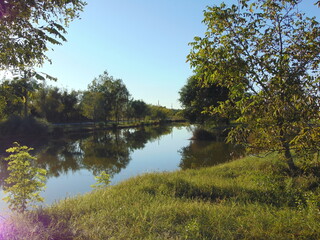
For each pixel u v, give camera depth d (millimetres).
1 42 3918
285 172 8562
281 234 4105
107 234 4199
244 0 5027
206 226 4500
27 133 37531
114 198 6797
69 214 5305
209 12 5195
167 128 62250
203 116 30828
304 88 3826
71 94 64500
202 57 4926
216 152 21516
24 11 3809
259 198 7051
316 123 3627
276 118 3994
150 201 6535
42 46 4219
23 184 6336
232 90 4992
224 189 7977
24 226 4426
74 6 4836
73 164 20250
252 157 12672
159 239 3988
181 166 17422
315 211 5043
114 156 23656
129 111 83375
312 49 3980
